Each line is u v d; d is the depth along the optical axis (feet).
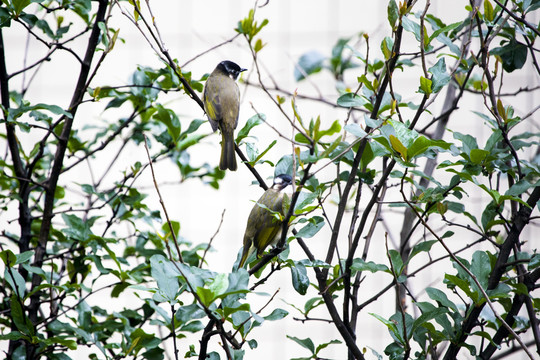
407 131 14.62
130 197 21.97
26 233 20.86
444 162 16.15
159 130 25.13
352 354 17.10
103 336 19.95
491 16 17.53
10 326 19.57
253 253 20.90
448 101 24.13
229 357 13.84
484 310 16.56
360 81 16.67
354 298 17.25
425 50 16.34
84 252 20.48
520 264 17.08
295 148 13.66
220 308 14.25
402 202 16.16
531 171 16.87
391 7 15.53
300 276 15.76
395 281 15.33
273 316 15.51
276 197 21.15
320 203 15.02
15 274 17.34
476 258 16.06
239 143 18.98
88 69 20.21
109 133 27.22
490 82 16.67
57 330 18.79
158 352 17.81
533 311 16.46
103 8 20.07
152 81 22.16
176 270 14.33
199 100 19.69
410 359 16.30
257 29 19.39
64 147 20.21
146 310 20.86
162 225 22.16
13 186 23.39
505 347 24.06
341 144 17.63
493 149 17.04
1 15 18.75
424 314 15.67
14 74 20.12
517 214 16.30
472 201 26.11
